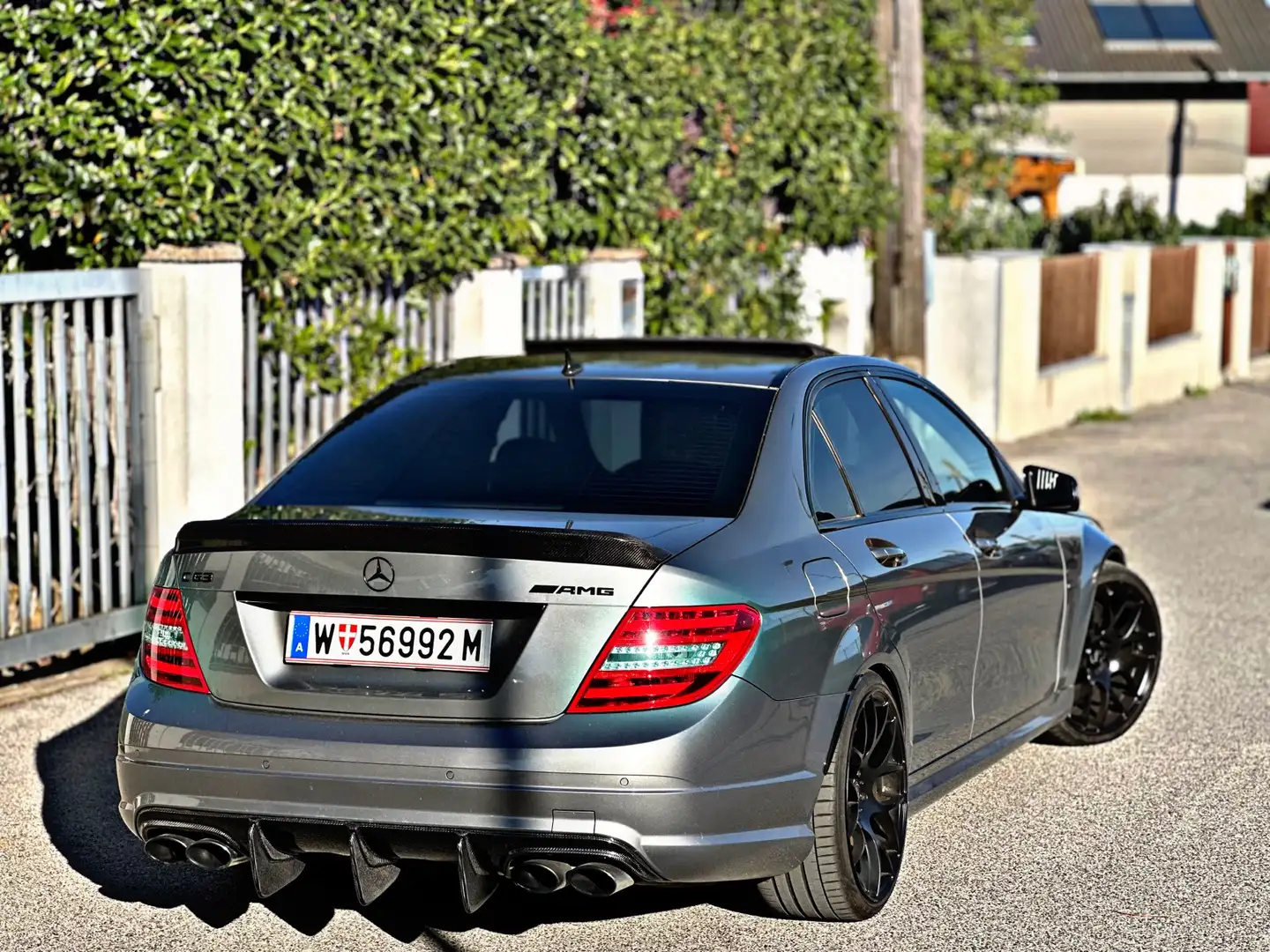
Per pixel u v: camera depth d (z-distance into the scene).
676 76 21.27
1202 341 40.72
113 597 13.59
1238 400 38.41
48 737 11.52
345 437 9.08
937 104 43.88
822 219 25.55
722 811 7.29
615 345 10.12
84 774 10.78
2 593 12.27
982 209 44.41
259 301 14.73
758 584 7.57
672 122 20.86
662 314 21.95
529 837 7.14
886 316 28.17
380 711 7.34
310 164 15.12
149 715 7.65
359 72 15.45
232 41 14.23
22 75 13.29
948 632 9.24
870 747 8.37
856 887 8.12
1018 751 11.69
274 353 14.94
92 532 13.54
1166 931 8.32
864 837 8.30
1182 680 13.64
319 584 7.45
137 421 13.38
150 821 7.63
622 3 20.92
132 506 13.45
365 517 8.21
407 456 8.78
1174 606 16.56
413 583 7.34
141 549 13.46
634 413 8.74
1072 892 8.87
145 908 8.62
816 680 7.76
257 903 8.70
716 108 22.50
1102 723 11.83
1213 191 70.94
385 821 7.24
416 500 8.41
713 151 22.67
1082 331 33.97
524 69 17.94
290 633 7.52
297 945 8.12
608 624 7.19
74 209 13.44
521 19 17.69
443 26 16.38
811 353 9.59
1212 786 10.83
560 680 7.19
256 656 7.54
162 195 13.82
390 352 16.00
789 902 8.19
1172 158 70.94
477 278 16.97
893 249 27.98
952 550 9.38
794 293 25.11
